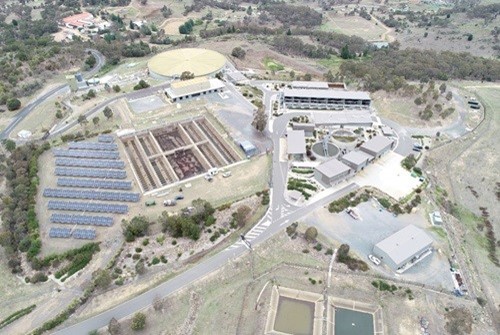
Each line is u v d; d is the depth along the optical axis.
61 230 93.94
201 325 73.94
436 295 79.69
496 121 140.00
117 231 94.50
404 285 81.38
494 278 85.88
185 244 90.81
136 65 183.62
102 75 173.62
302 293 79.88
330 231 93.50
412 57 192.00
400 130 133.25
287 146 118.56
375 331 73.88
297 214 98.19
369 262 86.31
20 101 151.00
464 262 87.75
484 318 75.62
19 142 128.75
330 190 105.94
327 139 123.62
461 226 99.88
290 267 85.06
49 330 73.88
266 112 141.25
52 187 108.25
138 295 79.81
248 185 107.94
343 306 77.94
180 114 140.38
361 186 107.75
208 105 145.50
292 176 110.81
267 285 81.31
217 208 99.06
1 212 99.62
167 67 170.62
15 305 79.38
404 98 147.62
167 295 79.50
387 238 88.62
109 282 80.94
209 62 174.38
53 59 180.25
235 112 141.12
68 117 140.75
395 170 114.12
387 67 178.38
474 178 117.75
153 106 145.62
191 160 124.50
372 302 78.25
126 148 127.06
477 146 128.25
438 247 90.12
